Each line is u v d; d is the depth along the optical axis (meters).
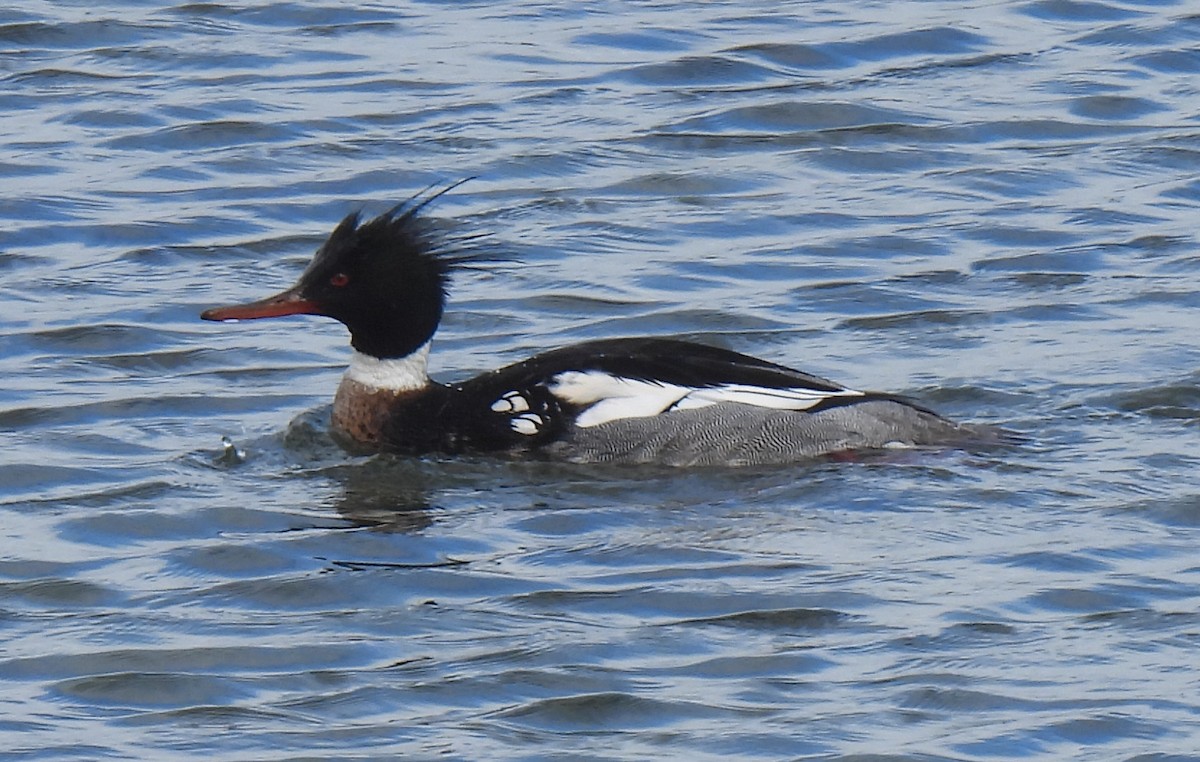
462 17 27.69
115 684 12.38
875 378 17.75
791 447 16.08
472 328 19.14
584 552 14.27
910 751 11.47
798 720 11.84
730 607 13.34
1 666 12.63
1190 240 20.95
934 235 21.27
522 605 13.42
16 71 25.50
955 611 13.20
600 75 25.72
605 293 19.89
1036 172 22.94
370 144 23.61
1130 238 21.05
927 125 24.28
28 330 18.86
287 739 11.68
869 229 21.47
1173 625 12.96
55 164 22.92
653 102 24.98
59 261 20.62
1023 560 13.97
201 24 27.09
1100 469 15.60
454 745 11.59
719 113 24.59
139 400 17.36
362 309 16.62
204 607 13.45
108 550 14.42
